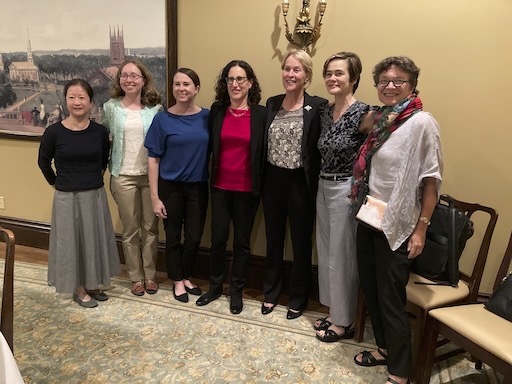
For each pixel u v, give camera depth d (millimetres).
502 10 2061
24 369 1903
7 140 3166
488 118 2191
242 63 2158
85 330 2219
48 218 3250
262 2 2367
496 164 2236
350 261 2084
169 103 2664
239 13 2420
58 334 2174
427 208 1635
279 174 2199
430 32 2166
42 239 3250
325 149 1979
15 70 2988
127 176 2455
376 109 1890
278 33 2381
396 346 1781
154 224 2588
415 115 1615
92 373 1897
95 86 2846
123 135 2402
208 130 2340
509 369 1459
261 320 2375
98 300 2520
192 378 1887
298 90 2096
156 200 2422
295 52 2053
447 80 2199
